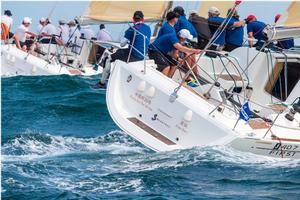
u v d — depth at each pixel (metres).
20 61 65.62
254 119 38.59
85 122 46.84
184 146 37.94
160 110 38.97
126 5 55.09
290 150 37.22
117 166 35.97
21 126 45.22
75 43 69.31
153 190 32.56
